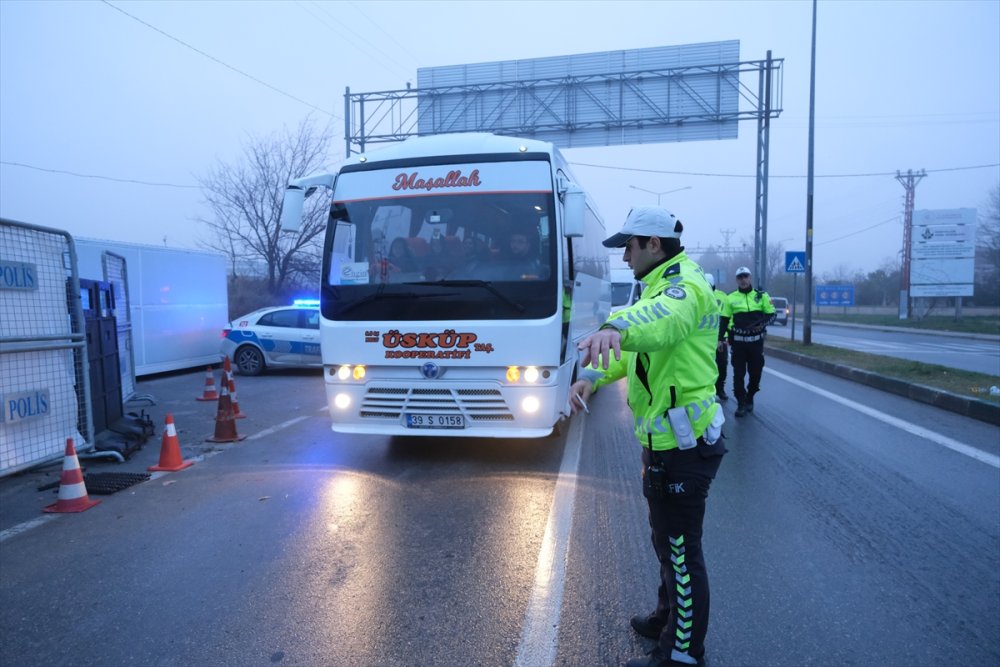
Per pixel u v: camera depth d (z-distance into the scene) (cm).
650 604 371
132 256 1362
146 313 1402
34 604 384
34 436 630
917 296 3791
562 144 2319
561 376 652
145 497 582
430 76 2359
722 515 517
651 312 252
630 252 301
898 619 354
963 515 514
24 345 619
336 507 542
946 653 322
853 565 423
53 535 493
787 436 793
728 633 340
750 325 909
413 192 667
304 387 1288
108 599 388
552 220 646
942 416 922
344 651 327
